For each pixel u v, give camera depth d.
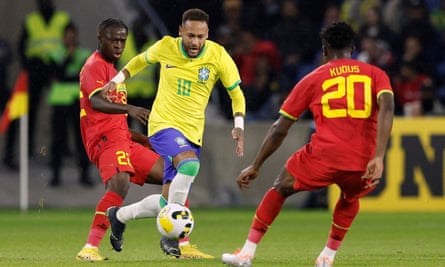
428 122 59.09
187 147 31.58
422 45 68.31
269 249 37.47
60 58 66.88
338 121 26.48
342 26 27.22
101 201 32.19
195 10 31.62
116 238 32.28
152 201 31.86
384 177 59.34
